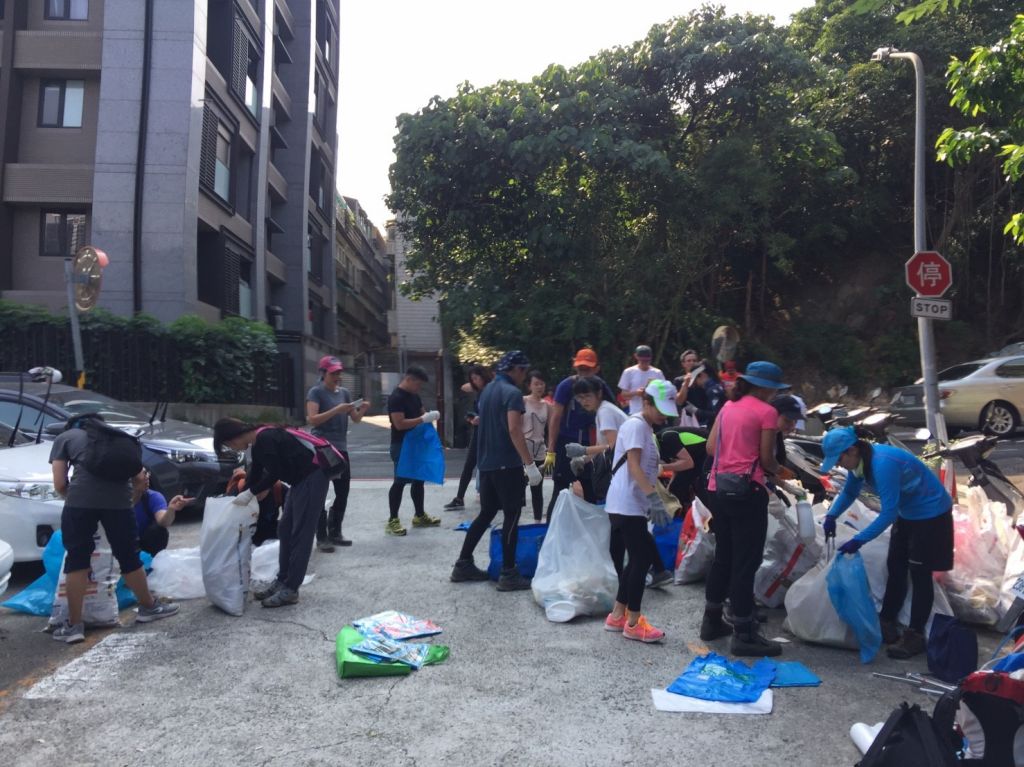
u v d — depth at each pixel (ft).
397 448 26.89
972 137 26.96
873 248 78.95
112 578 17.66
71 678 14.52
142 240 67.10
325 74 118.42
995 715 9.47
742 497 15.30
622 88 59.62
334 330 124.88
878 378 69.15
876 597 16.72
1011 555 17.01
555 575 18.26
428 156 58.85
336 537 24.97
